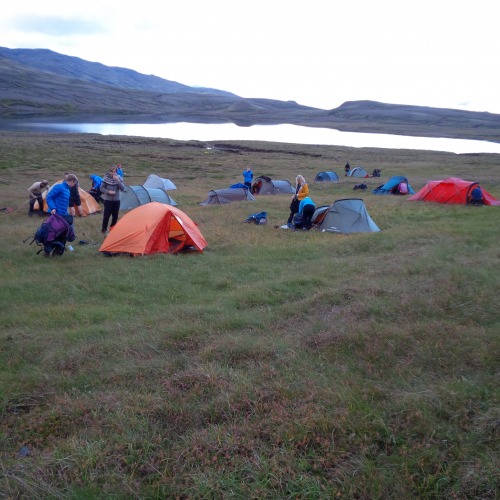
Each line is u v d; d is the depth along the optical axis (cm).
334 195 2803
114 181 1467
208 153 6462
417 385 469
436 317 659
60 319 740
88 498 338
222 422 422
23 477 358
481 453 365
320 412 417
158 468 367
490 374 486
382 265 1005
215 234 1491
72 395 482
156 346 596
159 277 1016
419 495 335
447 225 1575
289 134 13600
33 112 16975
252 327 665
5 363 567
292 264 1130
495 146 10969
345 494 333
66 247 1286
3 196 2519
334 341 575
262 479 347
